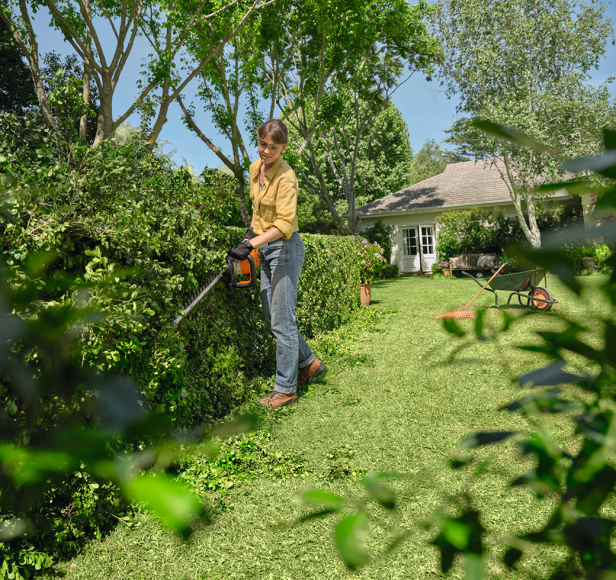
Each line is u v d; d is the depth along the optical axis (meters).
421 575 1.78
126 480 0.22
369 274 9.38
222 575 1.88
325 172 26.28
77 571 1.94
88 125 15.62
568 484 0.40
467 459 0.43
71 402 0.27
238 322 4.15
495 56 14.38
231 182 3.86
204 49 11.79
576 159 0.32
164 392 2.60
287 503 2.32
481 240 16.95
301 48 14.88
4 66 15.62
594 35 13.81
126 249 2.23
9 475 0.22
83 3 8.95
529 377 0.37
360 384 4.20
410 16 15.28
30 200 1.68
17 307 0.31
